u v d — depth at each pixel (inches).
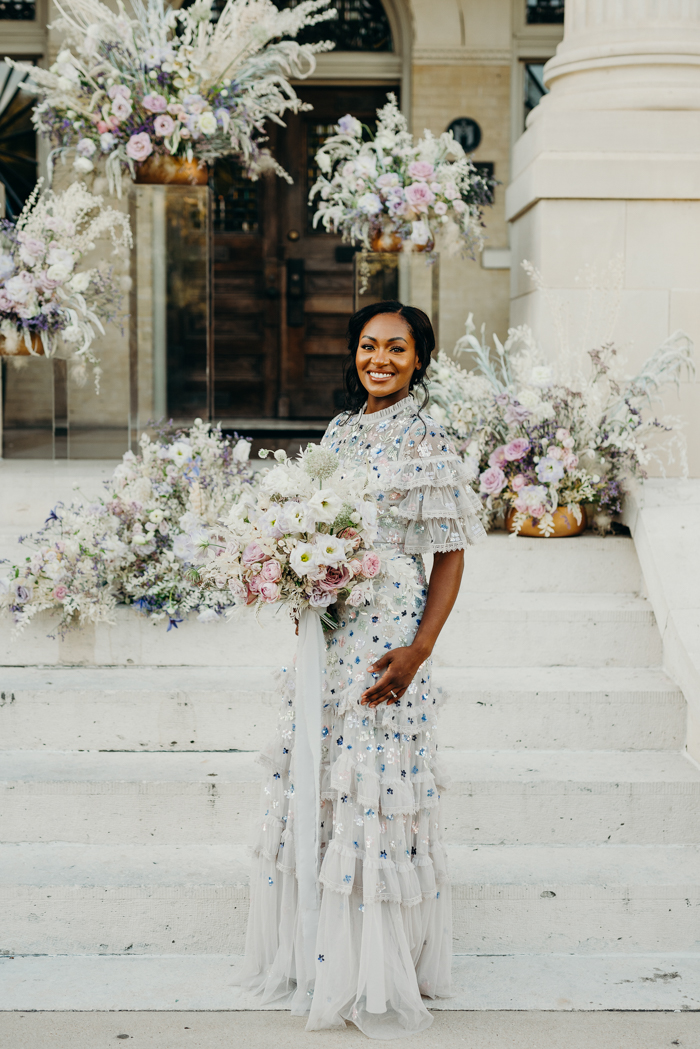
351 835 98.4
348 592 98.3
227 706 137.9
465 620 151.6
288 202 320.5
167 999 106.3
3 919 116.0
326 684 101.1
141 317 219.5
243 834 126.7
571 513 168.1
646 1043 98.7
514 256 231.6
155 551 151.9
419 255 227.9
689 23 206.1
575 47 210.1
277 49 215.5
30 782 126.1
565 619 151.8
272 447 270.8
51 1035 99.1
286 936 104.7
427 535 100.9
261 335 324.2
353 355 109.7
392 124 226.5
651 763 135.0
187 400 222.1
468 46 300.7
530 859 123.8
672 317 202.8
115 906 115.6
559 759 136.4
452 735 139.8
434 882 102.6
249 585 98.7
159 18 216.4
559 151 200.8
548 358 203.2
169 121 206.1
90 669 149.3
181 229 217.2
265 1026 101.4
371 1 311.7
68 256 182.1
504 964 114.5
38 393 186.9
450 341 306.0
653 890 117.1
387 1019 102.0
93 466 224.1
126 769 131.1
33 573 145.9
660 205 201.6
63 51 206.5
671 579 149.8
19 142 311.9
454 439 177.2
